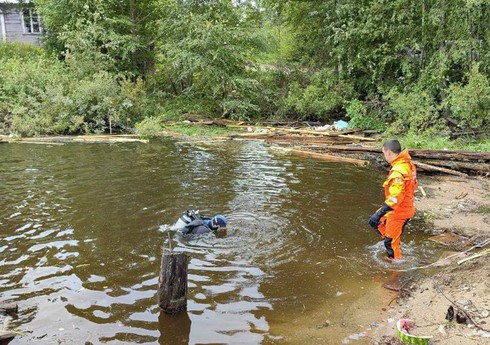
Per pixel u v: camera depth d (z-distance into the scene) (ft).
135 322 13.51
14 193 26.91
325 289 15.71
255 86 64.59
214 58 61.62
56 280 16.06
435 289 15.06
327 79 62.23
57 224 21.61
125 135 52.65
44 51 76.74
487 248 18.71
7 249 18.66
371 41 57.93
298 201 25.94
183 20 64.75
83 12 66.74
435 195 27.84
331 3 62.69
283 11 71.82
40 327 13.15
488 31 44.45
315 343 12.55
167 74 72.18
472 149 37.83
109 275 16.51
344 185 30.04
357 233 20.98
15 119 50.37
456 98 40.83
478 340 11.48
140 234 20.40
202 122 61.31
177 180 30.63
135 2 73.56
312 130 53.72
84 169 33.94
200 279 16.24
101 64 62.54
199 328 13.24
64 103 52.49
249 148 45.29
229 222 22.00
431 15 48.39
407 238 20.56
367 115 56.54
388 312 14.14
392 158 17.35
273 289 15.67
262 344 12.50
